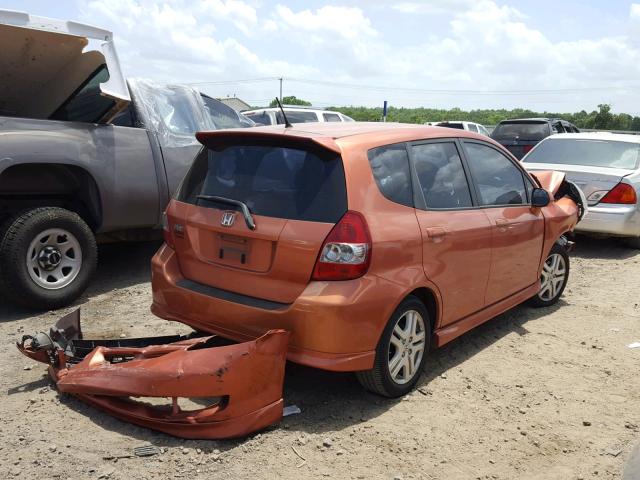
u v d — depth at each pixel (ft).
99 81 18.71
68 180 18.79
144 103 20.57
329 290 11.16
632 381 14.30
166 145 20.61
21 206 18.47
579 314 19.08
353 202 11.54
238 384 10.68
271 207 11.97
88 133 18.24
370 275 11.46
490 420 12.22
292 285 11.59
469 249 14.12
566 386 13.93
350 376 13.91
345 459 10.56
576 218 20.02
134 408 11.29
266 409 11.05
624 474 10.50
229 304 12.10
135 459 10.21
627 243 28.84
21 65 18.31
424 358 13.28
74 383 11.52
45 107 20.39
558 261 19.51
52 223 17.30
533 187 17.88
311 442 11.02
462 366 14.84
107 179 18.58
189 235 13.10
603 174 27.22
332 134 12.47
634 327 17.99
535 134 58.49
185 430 10.77
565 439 11.62
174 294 13.17
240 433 10.77
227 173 13.02
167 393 10.53
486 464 10.69
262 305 11.78
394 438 11.32
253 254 12.05
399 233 12.09
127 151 19.30
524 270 17.06
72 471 9.84
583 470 10.62
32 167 17.79
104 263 23.17
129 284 20.71
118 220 19.34
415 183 13.15
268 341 10.95
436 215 13.29
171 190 20.65
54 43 17.40
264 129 13.00
